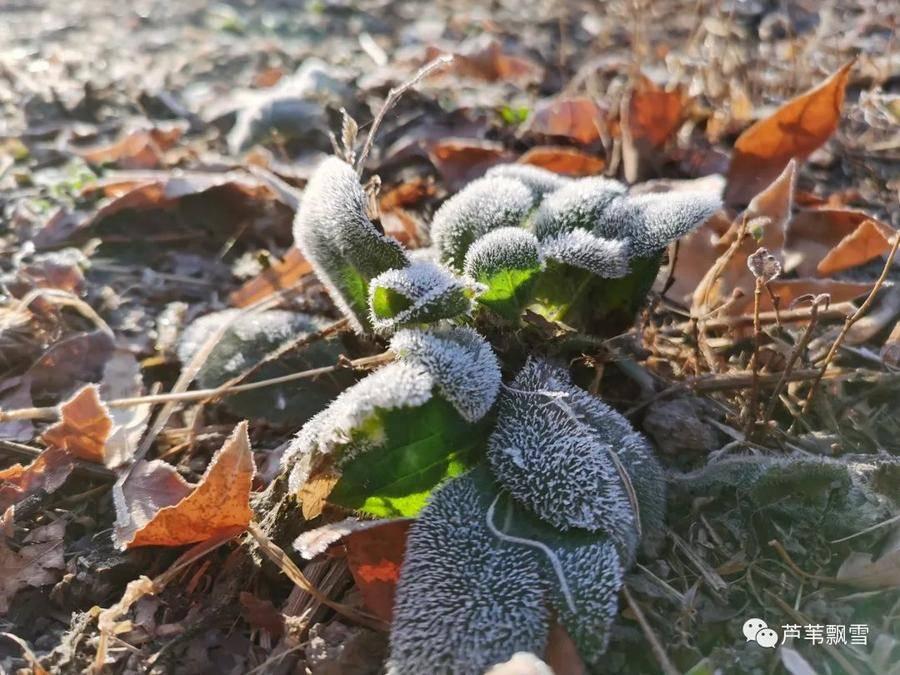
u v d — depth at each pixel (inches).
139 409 8.7
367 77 15.2
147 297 10.6
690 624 7.0
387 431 6.8
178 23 18.5
